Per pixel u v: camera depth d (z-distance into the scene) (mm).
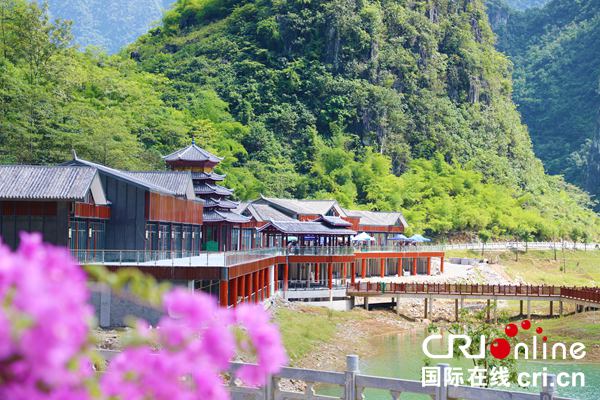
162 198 70938
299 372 26500
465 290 91188
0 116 117438
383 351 70688
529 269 180625
